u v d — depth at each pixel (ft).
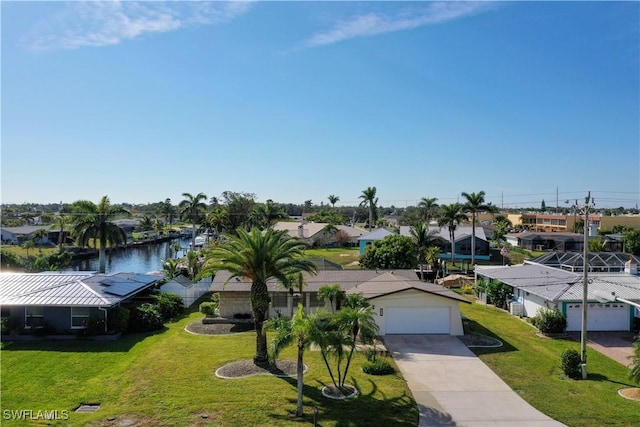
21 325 101.09
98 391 69.92
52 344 95.76
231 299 118.62
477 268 158.10
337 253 289.74
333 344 67.56
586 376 77.77
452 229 224.53
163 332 106.63
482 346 95.91
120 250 339.98
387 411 63.82
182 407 64.34
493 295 139.33
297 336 63.87
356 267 213.87
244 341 98.27
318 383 73.67
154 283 135.44
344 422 60.39
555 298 106.32
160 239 406.00
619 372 80.53
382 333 104.63
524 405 66.44
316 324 67.00
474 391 71.56
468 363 84.89
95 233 187.42
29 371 78.74
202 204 320.91
